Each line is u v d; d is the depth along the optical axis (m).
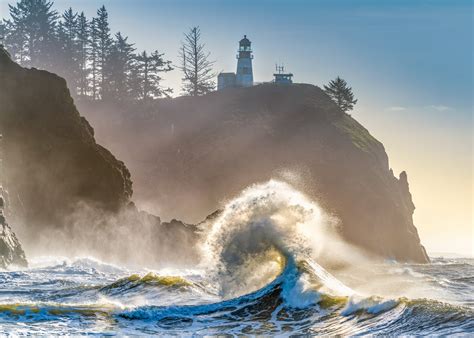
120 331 32.88
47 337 31.06
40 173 123.38
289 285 38.94
